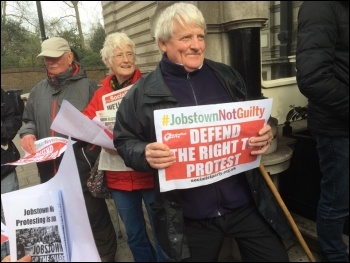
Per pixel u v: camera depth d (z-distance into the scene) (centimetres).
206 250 102
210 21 100
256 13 97
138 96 92
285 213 106
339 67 86
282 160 108
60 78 110
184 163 84
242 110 86
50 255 75
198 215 100
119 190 113
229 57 102
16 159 111
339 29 83
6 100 107
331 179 101
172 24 88
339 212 100
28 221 76
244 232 102
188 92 93
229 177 100
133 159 88
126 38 110
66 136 108
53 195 76
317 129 100
